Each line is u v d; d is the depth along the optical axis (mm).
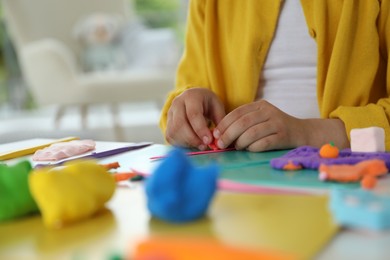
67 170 369
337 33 835
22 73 4477
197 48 1009
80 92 2777
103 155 635
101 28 3146
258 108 700
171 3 4395
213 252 257
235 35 958
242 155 629
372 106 724
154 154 642
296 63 917
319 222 320
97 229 336
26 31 3012
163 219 342
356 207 313
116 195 418
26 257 295
